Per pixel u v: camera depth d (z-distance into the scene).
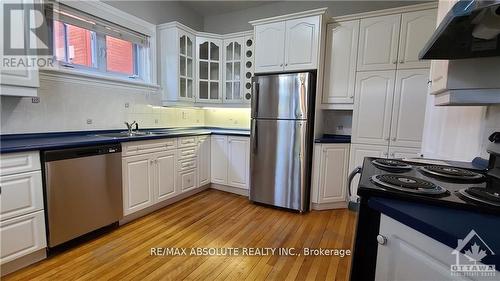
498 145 1.08
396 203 0.77
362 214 0.86
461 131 1.62
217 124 4.07
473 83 1.08
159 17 3.25
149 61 3.17
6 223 1.57
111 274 1.68
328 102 2.95
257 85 2.93
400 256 0.72
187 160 3.13
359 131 2.83
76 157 1.92
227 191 3.54
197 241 2.15
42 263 1.77
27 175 1.65
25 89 1.81
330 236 2.27
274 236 2.26
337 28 2.83
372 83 2.72
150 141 2.59
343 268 1.81
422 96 2.52
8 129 1.98
